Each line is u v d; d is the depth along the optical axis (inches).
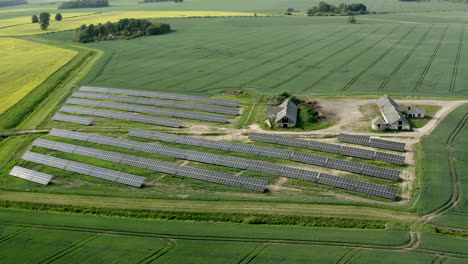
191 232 2444.6
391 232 2338.8
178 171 3152.1
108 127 4188.0
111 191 2967.5
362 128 3804.1
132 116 4347.9
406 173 3002.0
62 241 2420.0
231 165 3225.9
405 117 3932.1
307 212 2571.4
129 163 3353.8
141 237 2426.2
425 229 2351.1
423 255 2138.3
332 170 3100.4
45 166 3425.2
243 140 3705.7
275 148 3430.1
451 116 3932.1
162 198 2822.3
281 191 2844.5
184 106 4549.7
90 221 2620.6
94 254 2285.9
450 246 2193.7
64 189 3026.6
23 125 4392.2
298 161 3248.0
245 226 2487.7
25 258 2282.2
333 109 4284.0
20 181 3218.5
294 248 2251.5
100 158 3484.3
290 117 3914.9
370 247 2226.9
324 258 2154.3
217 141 3599.9
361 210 2566.4
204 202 2748.5
